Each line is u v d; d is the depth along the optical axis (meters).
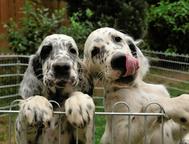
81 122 0.85
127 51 1.05
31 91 1.03
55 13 2.56
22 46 2.36
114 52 1.02
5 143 1.68
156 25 3.07
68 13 2.80
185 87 2.28
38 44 2.35
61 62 0.97
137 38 2.80
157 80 2.35
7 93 2.21
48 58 1.01
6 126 1.81
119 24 2.73
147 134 1.03
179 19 3.06
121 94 1.06
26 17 2.46
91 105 0.86
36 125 0.85
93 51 1.06
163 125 0.96
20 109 0.87
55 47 1.02
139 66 1.08
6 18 2.89
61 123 0.97
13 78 2.25
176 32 3.03
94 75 1.08
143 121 1.02
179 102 0.96
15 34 2.38
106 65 1.03
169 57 2.47
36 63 1.04
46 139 0.96
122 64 1.01
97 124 1.77
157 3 3.34
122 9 2.73
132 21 2.76
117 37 1.07
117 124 1.03
